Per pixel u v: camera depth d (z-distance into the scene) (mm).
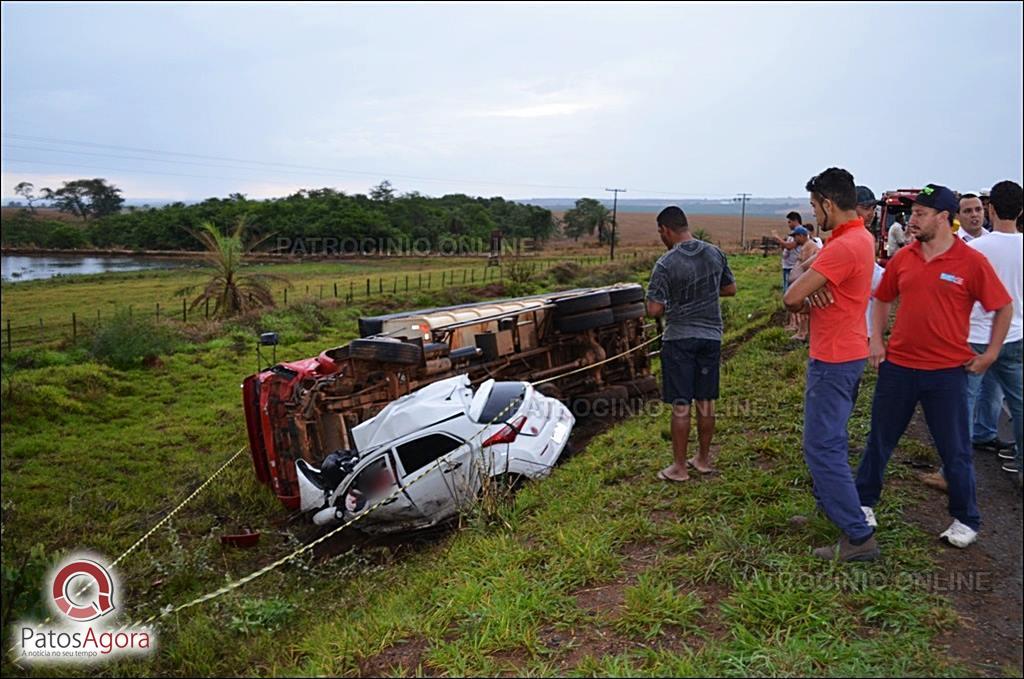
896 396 4793
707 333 6391
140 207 129875
